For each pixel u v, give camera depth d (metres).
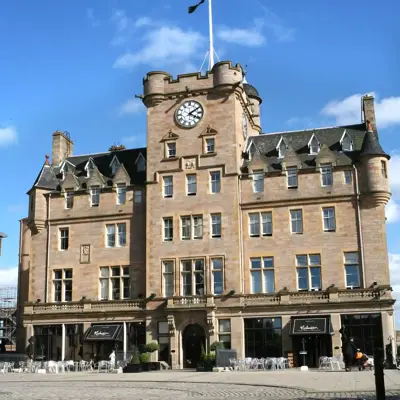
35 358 56.69
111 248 57.84
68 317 56.69
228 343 51.53
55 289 58.84
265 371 43.19
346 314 49.53
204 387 29.62
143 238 57.12
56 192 60.78
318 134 58.28
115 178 59.25
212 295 51.91
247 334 51.53
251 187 54.75
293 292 51.16
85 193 59.78
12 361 56.44
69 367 51.44
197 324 52.47
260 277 53.00
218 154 55.47
